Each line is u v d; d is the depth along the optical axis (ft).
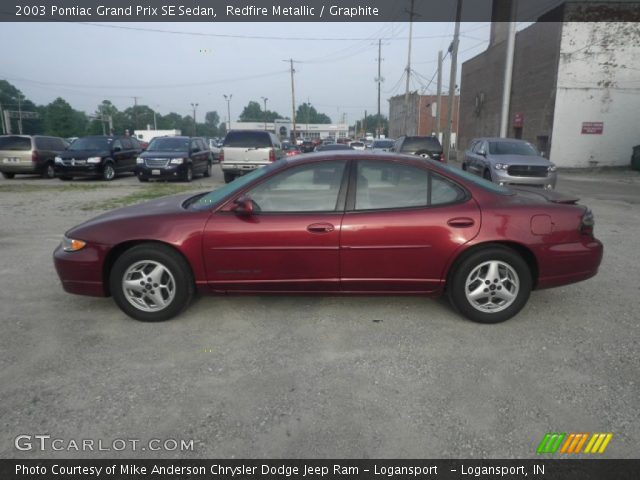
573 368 10.53
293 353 11.30
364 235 12.39
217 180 57.21
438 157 56.54
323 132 387.96
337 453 7.88
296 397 9.45
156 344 11.80
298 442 8.14
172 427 8.55
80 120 349.20
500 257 12.46
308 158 13.14
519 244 12.45
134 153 62.39
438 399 9.36
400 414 8.89
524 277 12.55
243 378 10.17
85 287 13.03
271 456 7.81
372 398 9.41
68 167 53.52
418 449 7.97
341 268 12.62
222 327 12.79
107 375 10.30
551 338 12.05
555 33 72.13
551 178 39.19
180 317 13.46
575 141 73.36
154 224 12.69
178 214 12.93
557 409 9.02
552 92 73.15
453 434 8.33
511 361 10.85
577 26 69.72
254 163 49.90
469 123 116.67
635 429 8.44
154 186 47.75
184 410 9.04
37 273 17.61
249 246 12.51
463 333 12.35
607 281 16.71
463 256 12.55
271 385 9.89
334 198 12.75
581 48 70.44
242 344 11.78
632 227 26.66
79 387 9.82
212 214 12.76
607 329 12.60
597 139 73.10
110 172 56.34
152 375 10.30
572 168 73.92
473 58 112.68
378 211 12.59
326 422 8.66
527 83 82.74
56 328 12.74
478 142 47.75
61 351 11.43
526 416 8.81
